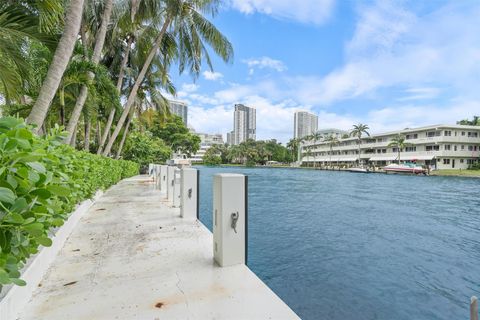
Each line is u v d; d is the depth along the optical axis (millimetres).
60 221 1609
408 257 5414
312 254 5461
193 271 2064
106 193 6785
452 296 3922
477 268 4895
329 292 3979
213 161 69375
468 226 8172
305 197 14234
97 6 7738
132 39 10422
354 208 10961
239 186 2246
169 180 5910
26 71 4527
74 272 2035
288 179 28375
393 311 3535
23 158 1075
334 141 57062
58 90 5391
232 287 1800
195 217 3951
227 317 1446
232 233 2199
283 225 7875
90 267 2133
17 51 4262
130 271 2059
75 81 5191
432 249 5938
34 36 4059
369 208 11008
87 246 2652
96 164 4922
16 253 1171
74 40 3564
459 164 36094
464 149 35625
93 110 7445
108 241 2818
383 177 31562
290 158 76375
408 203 12500
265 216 9195
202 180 23016
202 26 9852
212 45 10211
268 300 1633
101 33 5902
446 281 4387
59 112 6555
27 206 1096
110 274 2002
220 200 2191
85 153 4215
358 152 48656
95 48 5812
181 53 10641
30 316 1447
